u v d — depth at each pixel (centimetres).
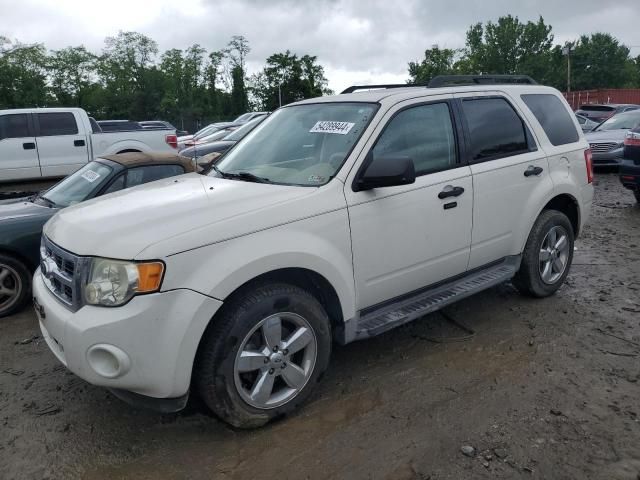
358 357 411
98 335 278
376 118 377
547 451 298
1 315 514
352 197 348
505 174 443
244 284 312
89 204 367
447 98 422
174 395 289
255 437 319
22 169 1222
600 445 302
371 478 282
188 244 286
